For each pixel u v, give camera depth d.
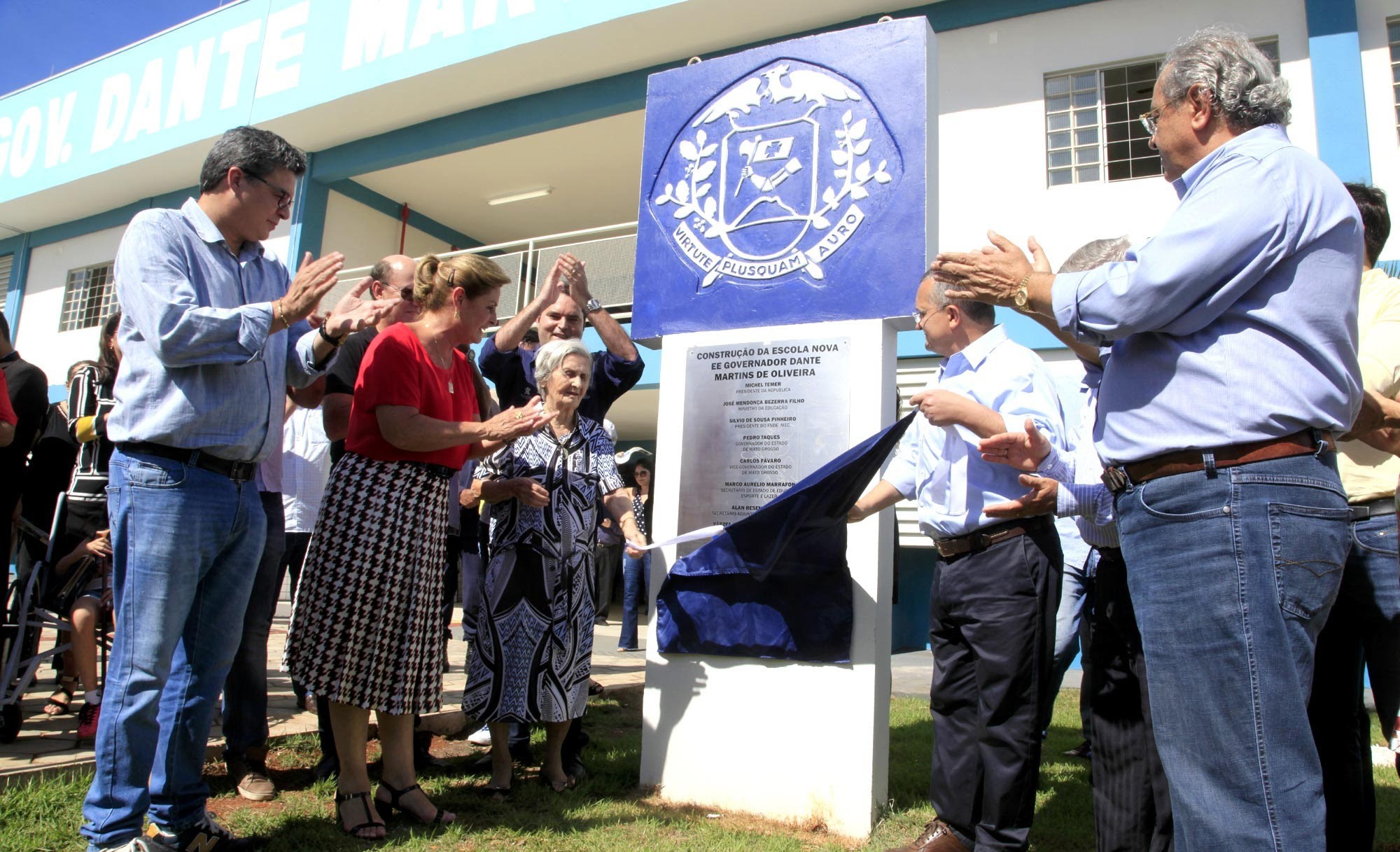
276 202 2.66
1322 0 8.25
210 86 14.16
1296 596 1.70
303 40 13.27
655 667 3.62
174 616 2.41
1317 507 1.72
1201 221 1.75
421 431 2.87
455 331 3.16
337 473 3.00
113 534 2.43
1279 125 1.89
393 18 12.37
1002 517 2.68
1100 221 8.86
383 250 15.19
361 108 12.91
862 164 3.61
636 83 11.66
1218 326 1.80
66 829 2.66
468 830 2.97
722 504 3.61
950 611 2.90
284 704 4.56
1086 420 2.61
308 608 2.90
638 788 3.62
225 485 2.52
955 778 2.86
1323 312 1.75
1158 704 1.82
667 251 3.96
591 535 3.62
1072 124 9.19
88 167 15.45
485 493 3.44
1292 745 1.67
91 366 4.08
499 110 12.63
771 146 3.81
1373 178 7.99
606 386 4.08
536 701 3.34
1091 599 2.82
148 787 2.40
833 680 3.30
